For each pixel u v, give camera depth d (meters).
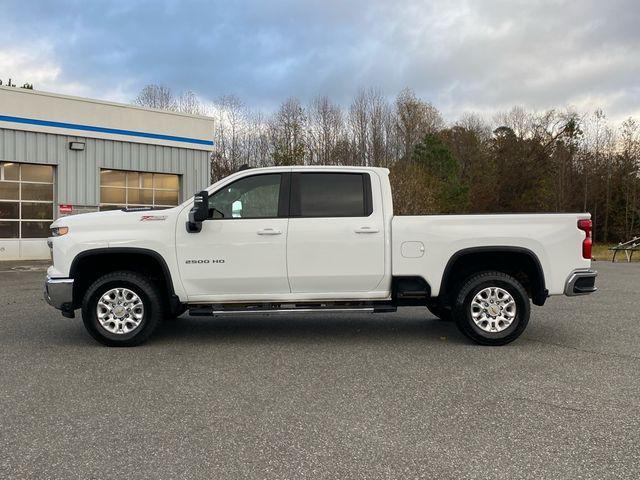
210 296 6.58
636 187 45.69
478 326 6.56
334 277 6.56
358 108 50.34
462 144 59.31
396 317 8.62
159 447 3.69
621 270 18.23
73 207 19.80
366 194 6.67
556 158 51.16
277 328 7.71
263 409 4.41
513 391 4.87
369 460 3.50
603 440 3.80
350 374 5.39
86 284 6.91
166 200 22.78
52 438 3.84
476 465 3.43
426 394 4.79
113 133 20.70
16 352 6.29
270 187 6.66
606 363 5.80
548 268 6.53
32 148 18.81
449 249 6.53
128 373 5.43
